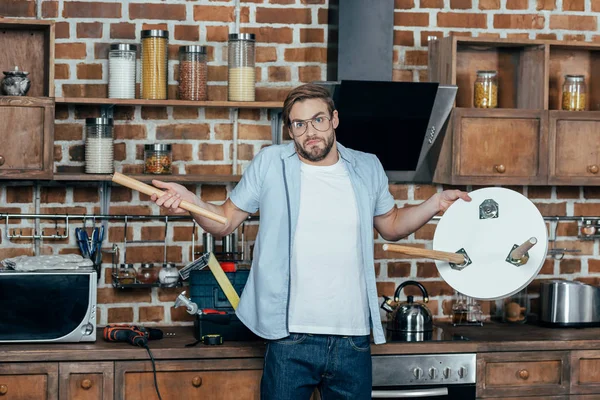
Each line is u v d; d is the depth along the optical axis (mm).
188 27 3516
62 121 3426
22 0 3391
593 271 3844
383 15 3408
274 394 2711
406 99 3295
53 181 3434
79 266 3121
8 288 2994
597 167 3527
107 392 2994
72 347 3008
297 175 2752
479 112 3424
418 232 3711
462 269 2826
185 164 3531
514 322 3658
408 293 3711
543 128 3480
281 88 3584
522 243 2770
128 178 2475
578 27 3797
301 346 2691
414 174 3557
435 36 3682
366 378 2754
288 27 3580
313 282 2701
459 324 3572
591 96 3795
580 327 3527
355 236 2750
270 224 2746
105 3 3451
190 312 3141
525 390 3236
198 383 3043
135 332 3104
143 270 3395
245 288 2832
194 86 3318
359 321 2736
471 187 3732
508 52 3689
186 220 3533
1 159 3117
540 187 3807
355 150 3162
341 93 3238
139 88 3494
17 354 2938
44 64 3363
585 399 3283
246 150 3572
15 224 3406
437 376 3164
